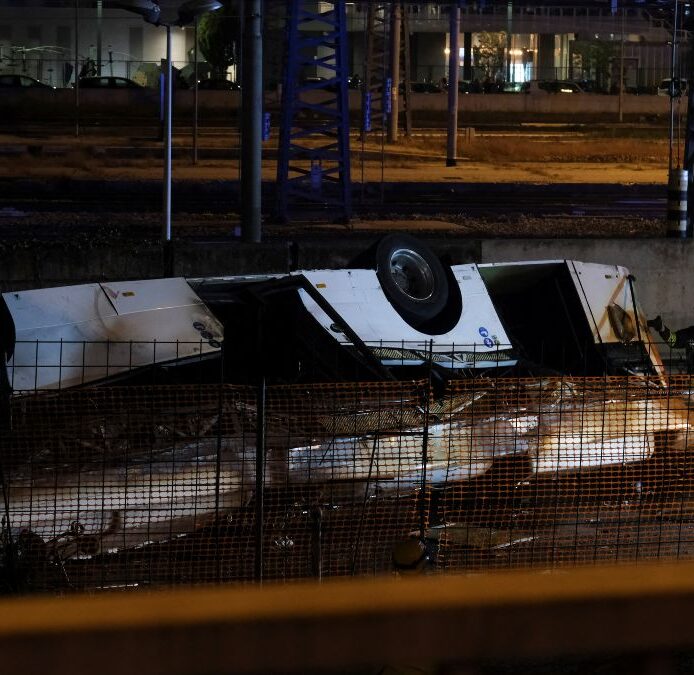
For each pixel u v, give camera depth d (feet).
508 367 99.55
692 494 79.51
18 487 65.00
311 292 91.20
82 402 72.95
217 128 458.91
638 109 551.59
